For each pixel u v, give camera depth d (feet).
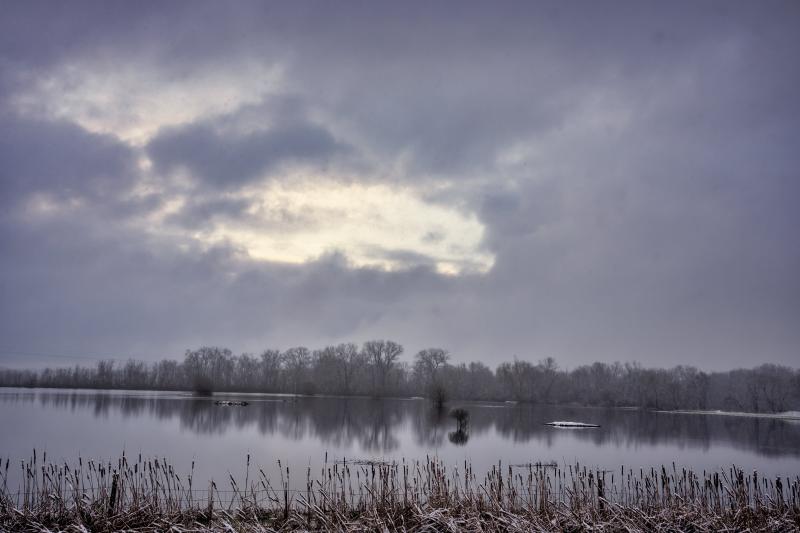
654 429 244.22
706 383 490.08
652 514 56.85
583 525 52.42
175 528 49.16
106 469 88.53
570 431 218.59
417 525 51.55
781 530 54.19
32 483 77.00
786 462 134.92
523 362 534.78
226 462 111.86
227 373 652.89
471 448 149.79
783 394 477.36
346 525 52.03
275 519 56.80
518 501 62.80
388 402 456.45
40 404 294.46
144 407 291.38
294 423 218.59
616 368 578.66
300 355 643.86
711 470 117.70
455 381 558.15
